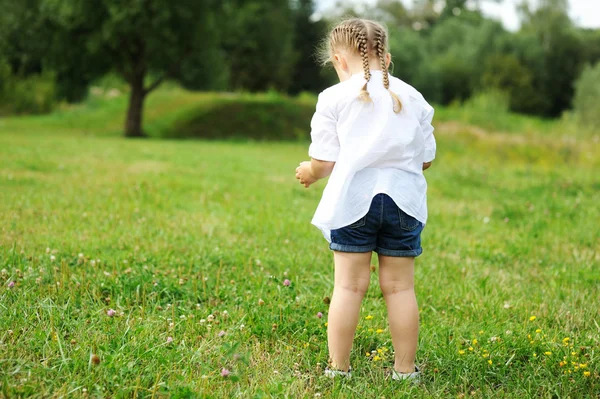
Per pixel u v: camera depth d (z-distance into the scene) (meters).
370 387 2.68
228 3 23.62
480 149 16.61
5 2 21.77
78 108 30.55
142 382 2.48
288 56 46.88
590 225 6.70
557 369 2.89
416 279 4.47
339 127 2.72
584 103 25.30
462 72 50.03
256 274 4.23
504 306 3.92
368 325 3.37
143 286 3.62
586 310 3.87
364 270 2.75
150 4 21.08
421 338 3.23
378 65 2.83
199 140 21.58
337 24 2.95
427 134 2.85
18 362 2.53
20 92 30.88
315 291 4.04
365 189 2.68
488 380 2.84
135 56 22.70
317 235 5.69
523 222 6.93
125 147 15.23
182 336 3.01
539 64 53.59
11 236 4.79
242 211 6.70
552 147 15.78
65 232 5.05
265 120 24.28
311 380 2.71
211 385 2.53
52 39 21.95
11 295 3.35
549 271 4.94
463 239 6.07
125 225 5.54
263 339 3.13
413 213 2.72
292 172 11.45
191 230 5.52
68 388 2.36
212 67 24.66
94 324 3.02
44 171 9.19
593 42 55.31
